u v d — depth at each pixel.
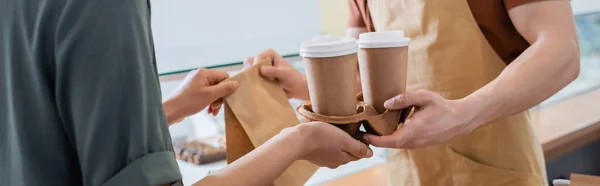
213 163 1.44
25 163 0.65
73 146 0.66
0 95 0.67
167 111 1.03
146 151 0.64
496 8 1.14
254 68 1.09
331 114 0.87
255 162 0.77
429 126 0.90
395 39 0.85
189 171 1.39
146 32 0.66
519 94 1.01
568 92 2.39
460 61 1.18
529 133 1.29
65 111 0.64
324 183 1.46
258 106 1.05
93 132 0.62
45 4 0.63
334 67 0.83
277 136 0.83
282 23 1.72
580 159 2.27
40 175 0.65
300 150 0.82
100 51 0.62
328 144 0.85
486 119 1.00
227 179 0.74
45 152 0.65
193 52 1.41
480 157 1.24
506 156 1.24
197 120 1.59
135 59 0.63
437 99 0.91
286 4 1.72
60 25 0.62
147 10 0.69
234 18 1.61
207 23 1.56
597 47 2.59
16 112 0.65
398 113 0.90
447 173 1.28
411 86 1.27
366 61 0.87
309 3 1.78
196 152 1.44
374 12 1.32
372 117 0.87
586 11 2.41
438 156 1.28
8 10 0.66
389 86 0.88
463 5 1.16
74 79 0.62
